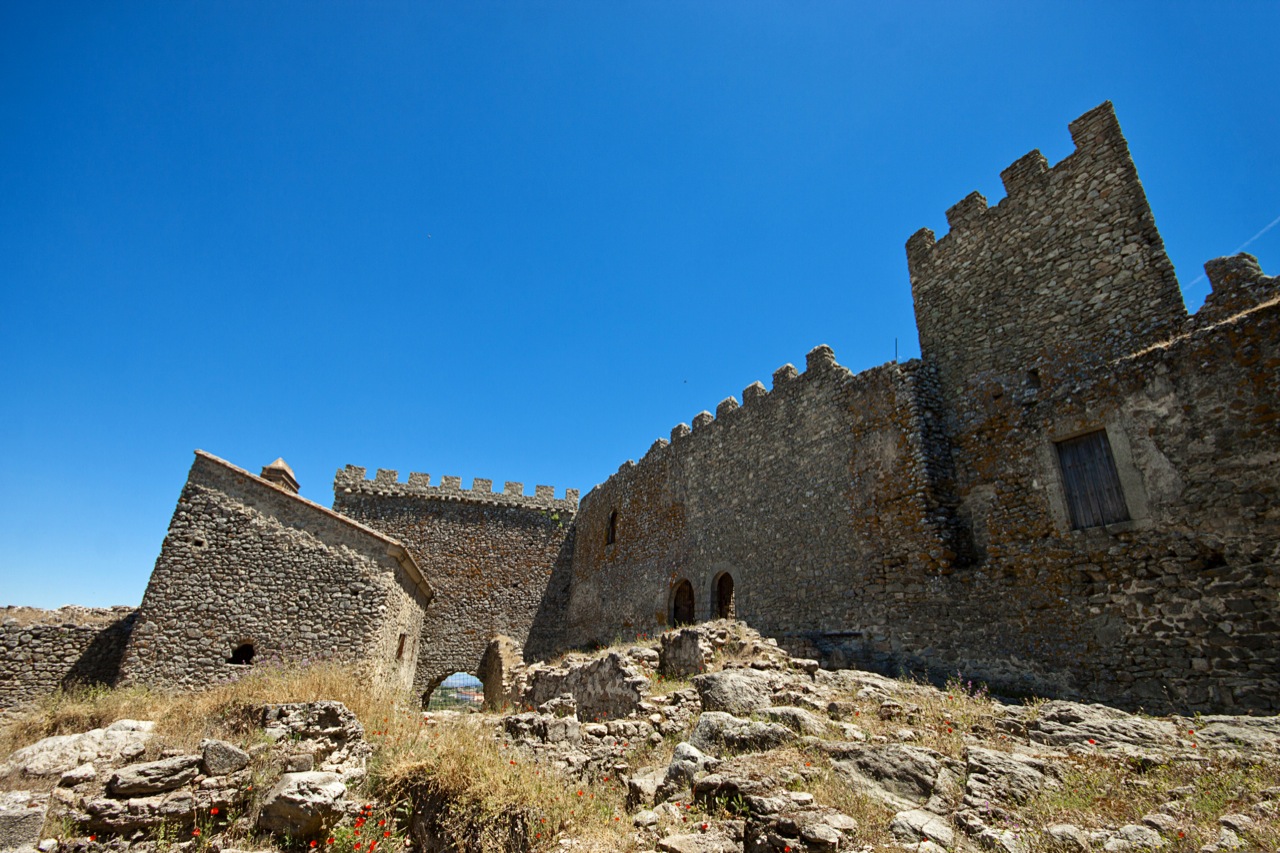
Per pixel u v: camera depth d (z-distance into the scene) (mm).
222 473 19422
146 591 17828
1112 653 10914
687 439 27641
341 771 9117
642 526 30594
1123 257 12742
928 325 16625
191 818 8320
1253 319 10094
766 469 21391
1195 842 5004
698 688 11047
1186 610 10148
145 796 8328
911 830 5809
